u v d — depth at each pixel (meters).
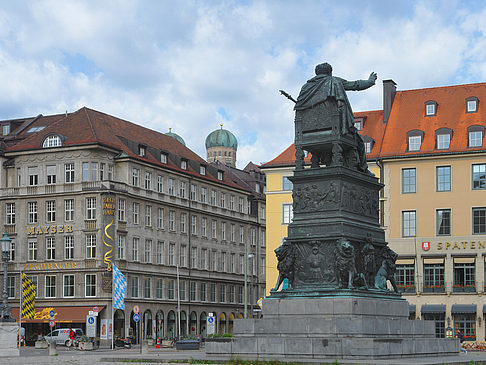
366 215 31.88
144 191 97.38
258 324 29.38
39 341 78.81
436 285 76.19
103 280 89.50
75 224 91.62
